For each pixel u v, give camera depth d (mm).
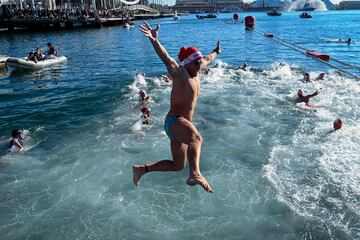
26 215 7180
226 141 10234
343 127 11039
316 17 111875
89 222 6902
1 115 13781
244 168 8609
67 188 8086
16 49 38750
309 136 10438
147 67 24391
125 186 8062
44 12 70375
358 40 37688
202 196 7562
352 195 7383
